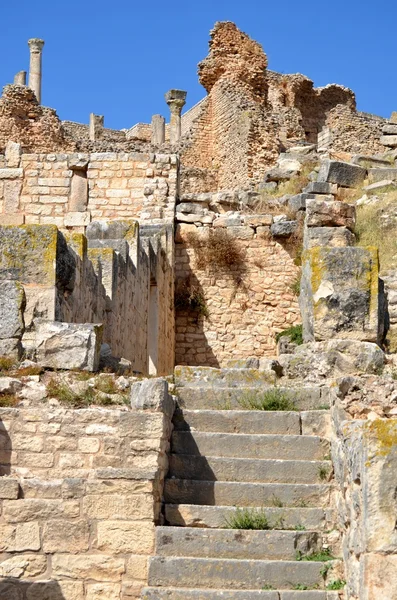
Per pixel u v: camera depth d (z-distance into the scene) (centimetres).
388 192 2555
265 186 2878
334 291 1453
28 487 983
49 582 955
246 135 3622
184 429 1123
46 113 4006
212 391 1188
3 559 963
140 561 960
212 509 1018
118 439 1017
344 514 953
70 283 1249
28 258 1204
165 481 1048
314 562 949
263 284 2445
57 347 1143
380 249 2153
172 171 2477
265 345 2420
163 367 2166
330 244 2072
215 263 2444
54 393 1065
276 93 4834
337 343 1391
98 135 5244
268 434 1116
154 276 2052
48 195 2444
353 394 1143
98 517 973
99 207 2448
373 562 809
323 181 2634
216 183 3803
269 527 1005
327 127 4069
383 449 824
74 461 1012
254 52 4025
